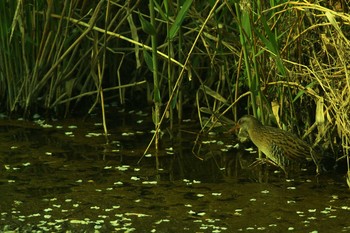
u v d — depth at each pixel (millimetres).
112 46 14719
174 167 11891
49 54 13984
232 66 12977
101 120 14062
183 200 10680
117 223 9953
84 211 10328
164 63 13711
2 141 12930
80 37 13586
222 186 11164
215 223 9953
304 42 11984
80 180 11367
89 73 14680
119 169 11797
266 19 11664
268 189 11039
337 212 10250
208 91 13078
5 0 13859
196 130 13453
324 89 11102
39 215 10211
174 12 12602
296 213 10234
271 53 11336
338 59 11531
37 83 14102
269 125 12297
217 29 12211
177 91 12352
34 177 11484
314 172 11664
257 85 11672
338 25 11359
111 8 14281
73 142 12930
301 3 10773
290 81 11891
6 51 14117
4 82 14383
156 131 12156
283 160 11578
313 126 11828
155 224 9922
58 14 13977
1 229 9766
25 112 14117
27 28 13977
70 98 14156
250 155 12375
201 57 14219
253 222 9977
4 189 11055
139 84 14383
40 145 12781
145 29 12062
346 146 11031
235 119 13055
